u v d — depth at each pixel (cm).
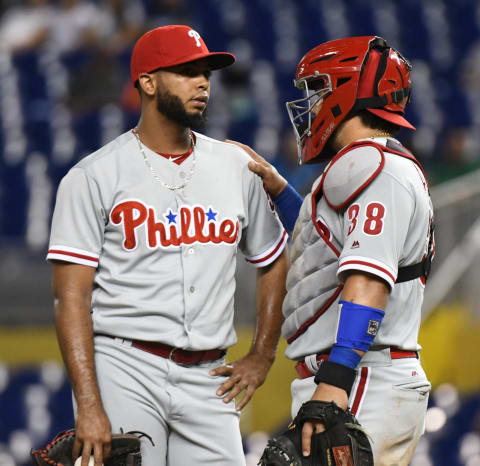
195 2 3978
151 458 1026
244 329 2183
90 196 1015
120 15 3806
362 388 943
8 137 3042
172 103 1021
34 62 3491
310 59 1016
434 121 3469
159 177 1035
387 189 912
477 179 2244
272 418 2103
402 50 4094
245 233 1124
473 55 4131
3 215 2834
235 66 3575
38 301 2408
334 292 959
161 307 1012
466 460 2366
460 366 2259
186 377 1027
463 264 2217
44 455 991
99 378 1018
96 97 3303
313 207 985
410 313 964
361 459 879
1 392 2314
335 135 1013
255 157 1153
